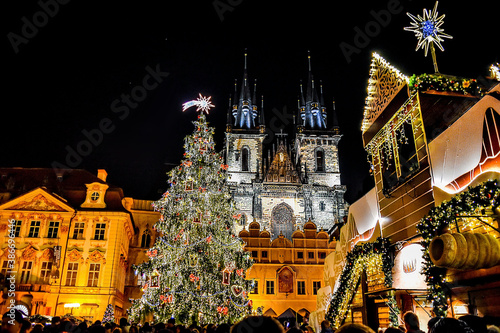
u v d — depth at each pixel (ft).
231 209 116.57
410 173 52.44
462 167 42.47
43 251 135.74
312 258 160.35
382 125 62.54
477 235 35.09
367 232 66.90
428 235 43.96
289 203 243.81
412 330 23.07
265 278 155.02
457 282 40.68
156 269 99.71
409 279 50.34
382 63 63.98
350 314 65.98
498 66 48.08
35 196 142.31
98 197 148.05
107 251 137.90
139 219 180.75
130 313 104.17
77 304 124.36
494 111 38.04
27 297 126.11
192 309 95.86
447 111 51.44
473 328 14.76
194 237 103.60
